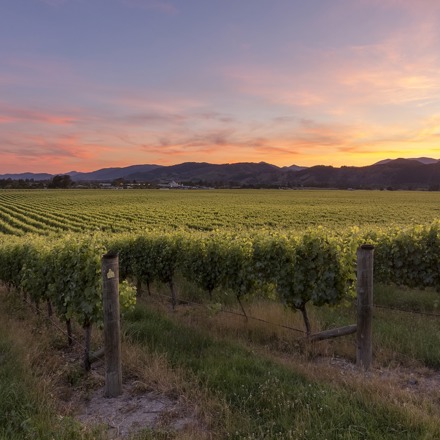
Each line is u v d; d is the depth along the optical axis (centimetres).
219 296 1163
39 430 407
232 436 406
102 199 9462
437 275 1053
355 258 760
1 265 1350
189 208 6488
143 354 625
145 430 421
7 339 680
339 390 485
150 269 1226
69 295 671
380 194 12500
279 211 5759
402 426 407
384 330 746
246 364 584
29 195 11494
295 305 796
